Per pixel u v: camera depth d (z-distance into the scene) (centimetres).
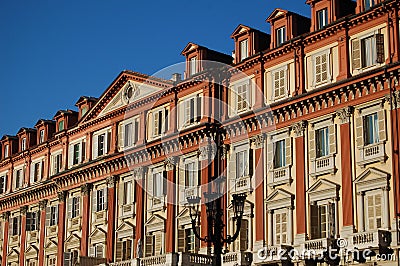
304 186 5122
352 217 4775
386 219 4584
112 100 6962
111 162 6756
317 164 5072
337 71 5050
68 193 7356
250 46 5744
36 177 7981
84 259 6531
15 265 7969
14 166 8406
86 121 7212
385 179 4641
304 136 5206
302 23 5519
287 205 5206
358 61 4919
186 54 6294
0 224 8456
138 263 5850
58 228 7350
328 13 5169
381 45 4762
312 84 5200
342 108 4956
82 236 6969
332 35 5109
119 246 6519
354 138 4891
